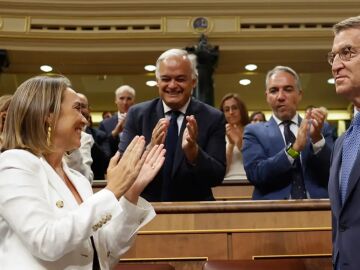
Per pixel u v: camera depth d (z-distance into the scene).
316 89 5.46
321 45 4.41
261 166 1.44
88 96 5.48
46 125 0.84
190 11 4.40
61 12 4.40
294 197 1.42
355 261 0.87
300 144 1.38
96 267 0.84
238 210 1.23
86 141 1.56
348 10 4.39
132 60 4.57
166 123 1.28
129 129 1.52
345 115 5.72
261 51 4.45
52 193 0.81
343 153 1.00
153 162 0.90
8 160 0.79
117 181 0.80
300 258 1.20
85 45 4.43
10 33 4.34
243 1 4.37
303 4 4.39
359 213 0.89
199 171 1.38
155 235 1.22
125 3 4.38
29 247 0.74
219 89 5.40
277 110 1.57
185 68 1.49
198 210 1.23
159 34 4.38
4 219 0.78
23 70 4.69
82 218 0.75
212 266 1.12
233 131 2.15
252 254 1.21
